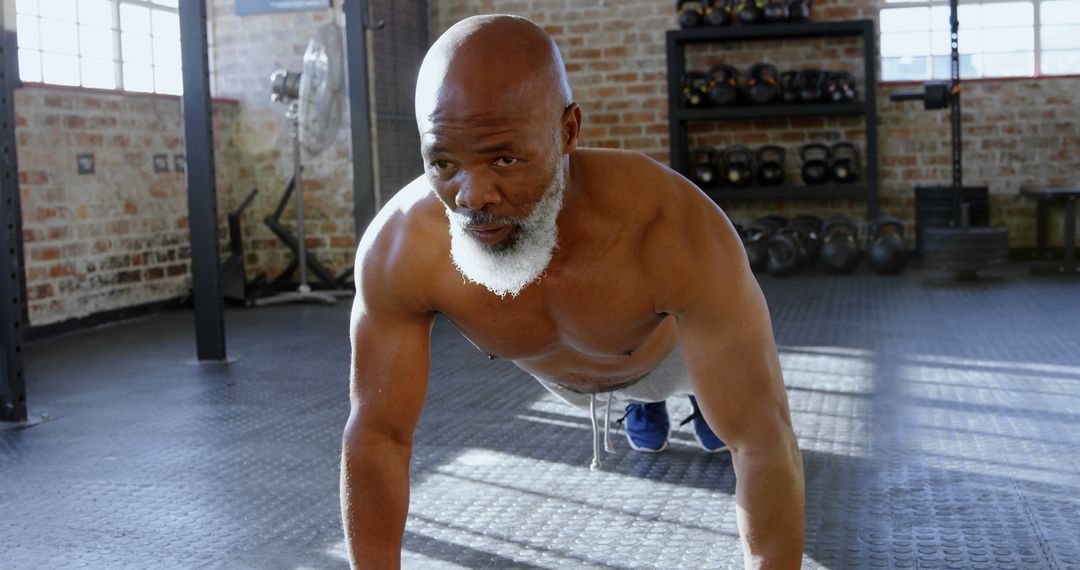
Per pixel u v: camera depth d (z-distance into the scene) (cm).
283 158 817
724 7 811
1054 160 821
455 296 132
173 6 814
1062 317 546
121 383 462
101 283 667
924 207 807
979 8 859
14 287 385
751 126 851
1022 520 249
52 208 627
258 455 334
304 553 244
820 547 235
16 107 602
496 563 232
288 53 809
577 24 860
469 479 296
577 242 126
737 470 131
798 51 839
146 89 781
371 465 135
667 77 830
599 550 238
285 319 654
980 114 830
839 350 476
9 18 596
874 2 827
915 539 238
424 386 139
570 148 114
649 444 314
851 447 317
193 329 632
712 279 126
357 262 136
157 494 294
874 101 789
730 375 128
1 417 385
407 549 241
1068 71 854
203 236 501
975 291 657
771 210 865
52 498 292
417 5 812
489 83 104
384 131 721
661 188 127
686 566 227
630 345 140
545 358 155
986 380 403
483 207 108
